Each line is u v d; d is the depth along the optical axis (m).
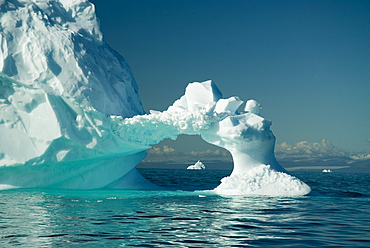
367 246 7.39
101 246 7.13
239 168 17.09
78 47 18.30
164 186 22.19
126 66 21.69
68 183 18.06
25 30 17.30
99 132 17.11
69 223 9.23
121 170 19.61
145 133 18.34
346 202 14.20
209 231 8.58
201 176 44.38
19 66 16.53
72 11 20.48
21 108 16.56
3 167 16.08
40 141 16.38
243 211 11.55
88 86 17.39
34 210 11.26
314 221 10.03
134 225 9.11
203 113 16.42
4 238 7.64
